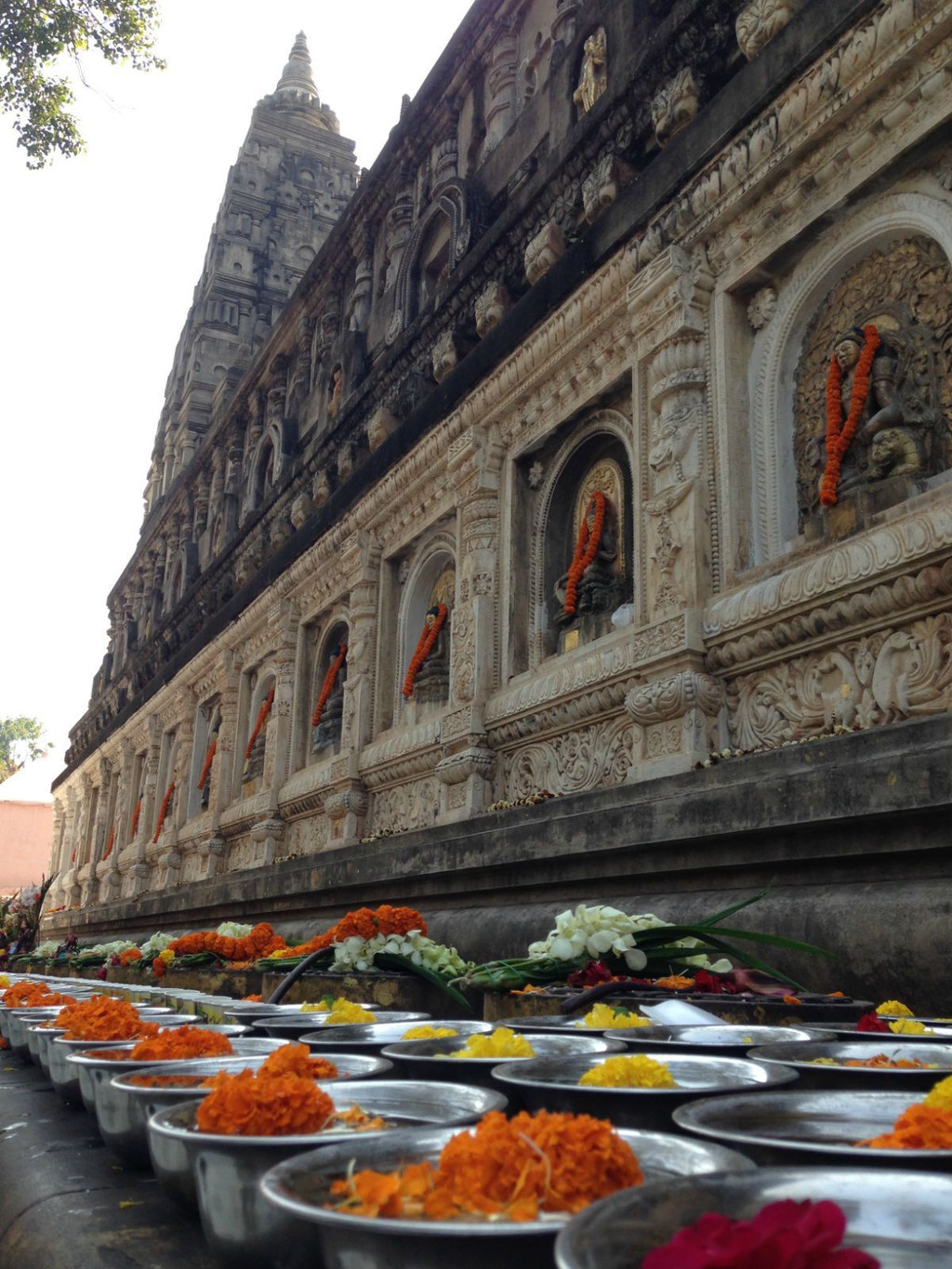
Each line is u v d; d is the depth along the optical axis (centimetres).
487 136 1244
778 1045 174
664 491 685
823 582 548
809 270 653
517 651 877
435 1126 115
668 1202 85
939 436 553
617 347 789
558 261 859
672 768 630
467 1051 183
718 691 633
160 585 2573
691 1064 160
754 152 652
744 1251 72
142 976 686
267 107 3222
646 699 647
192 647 1803
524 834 614
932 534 490
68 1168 189
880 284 609
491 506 929
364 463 1205
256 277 2973
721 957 396
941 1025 236
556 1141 99
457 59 1330
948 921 359
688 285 703
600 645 751
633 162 826
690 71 740
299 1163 103
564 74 1019
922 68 557
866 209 614
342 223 1620
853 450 595
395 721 1091
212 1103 130
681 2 790
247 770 1496
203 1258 134
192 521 2361
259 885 1027
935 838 381
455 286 1057
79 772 2728
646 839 514
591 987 295
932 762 376
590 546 816
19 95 1120
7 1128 233
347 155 3222
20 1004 409
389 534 1153
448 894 702
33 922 1662
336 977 418
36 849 4378
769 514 646
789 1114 128
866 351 587
